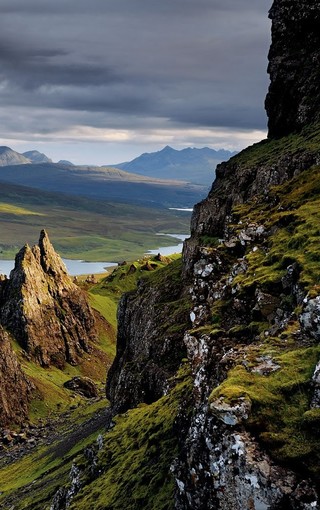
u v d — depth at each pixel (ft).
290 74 367.04
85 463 200.03
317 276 105.60
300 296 103.04
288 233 150.92
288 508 62.08
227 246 172.86
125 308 433.07
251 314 115.65
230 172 387.96
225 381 80.12
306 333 91.40
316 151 249.55
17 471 381.81
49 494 263.49
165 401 185.68
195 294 166.30
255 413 72.43
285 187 218.18
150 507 127.75
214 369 103.50
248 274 132.67
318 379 73.72
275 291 117.08
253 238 170.19
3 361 593.83
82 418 501.15
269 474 64.59
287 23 372.79
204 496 73.00
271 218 174.81
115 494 146.10
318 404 71.15
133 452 166.61
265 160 323.78
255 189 293.02
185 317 292.81
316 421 67.56
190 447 82.28
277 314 108.88
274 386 76.84
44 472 331.57
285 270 122.01
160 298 364.58
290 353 85.15
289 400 74.43
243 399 73.31
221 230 332.80
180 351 267.39
